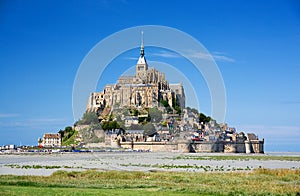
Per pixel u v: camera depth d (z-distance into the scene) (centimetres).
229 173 7869
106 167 9888
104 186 5603
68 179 6431
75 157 14725
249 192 5284
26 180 6153
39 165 10812
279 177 7131
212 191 5284
